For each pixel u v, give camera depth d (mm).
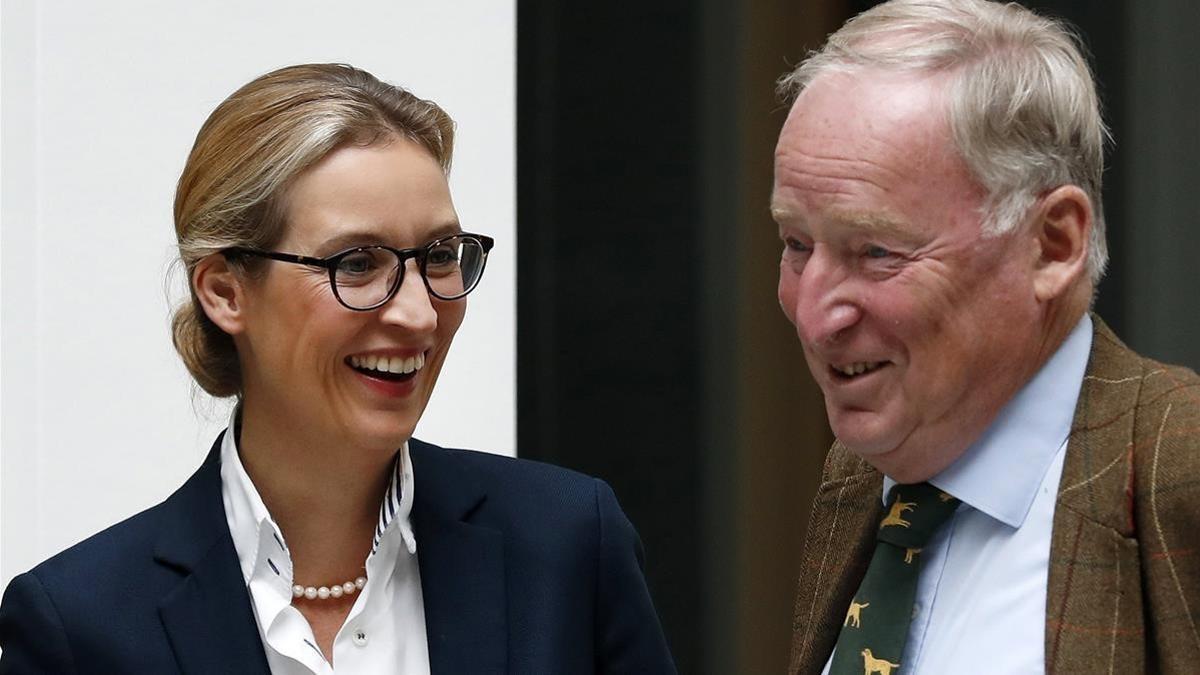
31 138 7812
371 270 4844
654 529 10406
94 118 7895
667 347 10352
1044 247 4371
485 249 5145
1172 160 9750
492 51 8422
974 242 4246
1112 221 9859
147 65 7957
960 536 4660
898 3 4488
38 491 7812
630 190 10328
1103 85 9820
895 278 4281
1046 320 4441
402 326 4801
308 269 4801
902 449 4543
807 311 4398
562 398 10352
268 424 5090
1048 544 4461
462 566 5258
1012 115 4227
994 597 4500
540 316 10320
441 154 5098
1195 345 9750
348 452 4996
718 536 10359
